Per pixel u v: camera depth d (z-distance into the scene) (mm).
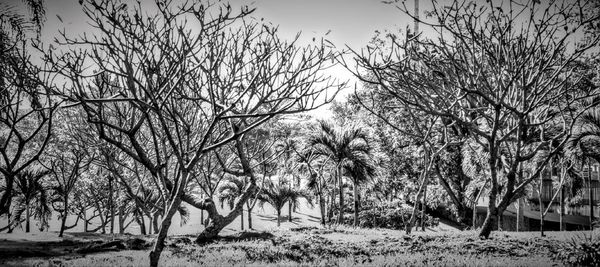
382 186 35688
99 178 26609
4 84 12523
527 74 12781
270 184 36938
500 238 15609
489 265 9711
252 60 11867
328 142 28109
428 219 34875
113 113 13930
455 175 34781
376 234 19578
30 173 25109
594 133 22078
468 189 31781
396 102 18000
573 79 15422
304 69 10609
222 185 37719
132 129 10719
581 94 17781
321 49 10844
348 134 28344
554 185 33781
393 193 43969
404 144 32688
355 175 28547
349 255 11914
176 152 8695
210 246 14422
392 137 33094
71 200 30328
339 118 33594
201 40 10359
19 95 13602
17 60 10562
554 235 17828
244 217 42594
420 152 31422
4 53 10297
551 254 11227
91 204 30250
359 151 28406
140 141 16219
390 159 33656
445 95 13398
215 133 15750
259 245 14375
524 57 11961
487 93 13844
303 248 13516
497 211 14766
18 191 25938
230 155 20844
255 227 37688
